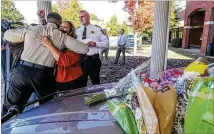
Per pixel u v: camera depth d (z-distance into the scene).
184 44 18.22
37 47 2.38
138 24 12.73
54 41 2.45
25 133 1.28
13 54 2.51
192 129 1.06
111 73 6.84
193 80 1.27
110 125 1.28
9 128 1.39
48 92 2.55
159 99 1.25
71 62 2.56
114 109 1.35
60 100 1.80
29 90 2.52
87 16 3.68
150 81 1.49
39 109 1.64
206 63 1.55
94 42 3.57
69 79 2.71
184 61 9.70
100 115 1.40
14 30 2.40
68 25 2.64
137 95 1.25
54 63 2.56
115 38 12.98
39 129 1.30
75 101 1.70
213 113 1.01
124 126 1.22
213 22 13.17
